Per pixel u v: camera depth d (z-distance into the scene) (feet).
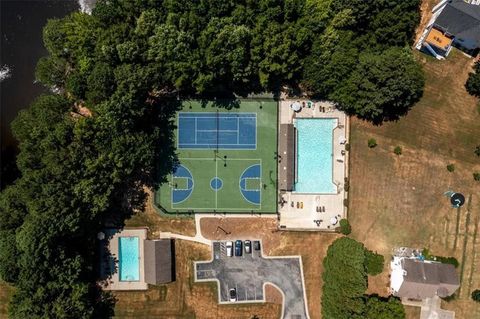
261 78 192.95
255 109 208.64
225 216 210.18
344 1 183.73
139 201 208.74
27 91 211.61
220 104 208.33
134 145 188.96
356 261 191.31
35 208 181.06
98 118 180.65
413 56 199.21
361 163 209.15
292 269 210.18
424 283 196.24
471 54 208.23
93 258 207.31
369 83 189.98
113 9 181.47
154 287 209.67
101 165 185.26
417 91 197.77
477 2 202.80
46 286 187.83
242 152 209.56
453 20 196.44
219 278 210.18
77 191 183.73
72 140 183.21
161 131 207.21
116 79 181.06
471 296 208.64
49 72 188.85
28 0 211.82
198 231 209.87
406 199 209.15
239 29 177.47
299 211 209.87
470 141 209.05
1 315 205.87
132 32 181.06
